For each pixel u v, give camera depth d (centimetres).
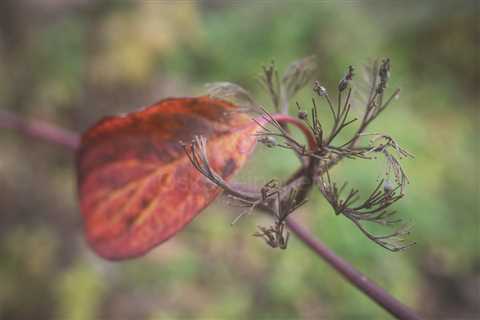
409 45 153
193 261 109
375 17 155
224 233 112
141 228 30
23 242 103
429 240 112
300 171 29
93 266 106
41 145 105
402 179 28
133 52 120
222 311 102
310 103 91
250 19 144
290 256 106
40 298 101
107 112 119
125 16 123
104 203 30
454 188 122
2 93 100
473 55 150
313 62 32
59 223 108
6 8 103
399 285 102
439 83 147
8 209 105
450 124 135
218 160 29
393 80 127
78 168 30
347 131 89
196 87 133
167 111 30
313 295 105
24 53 105
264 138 29
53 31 116
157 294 106
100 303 103
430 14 152
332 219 100
